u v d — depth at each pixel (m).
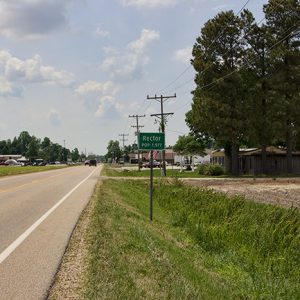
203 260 10.16
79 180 38.84
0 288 6.48
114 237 10.16
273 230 12.62
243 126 54.56
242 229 12.93
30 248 9.27
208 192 24.44
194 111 57.88
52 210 15.99
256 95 56.00
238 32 56.59
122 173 61.88
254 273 9.22
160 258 8.59
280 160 62.66
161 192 28.11
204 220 15.89
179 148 106.31
